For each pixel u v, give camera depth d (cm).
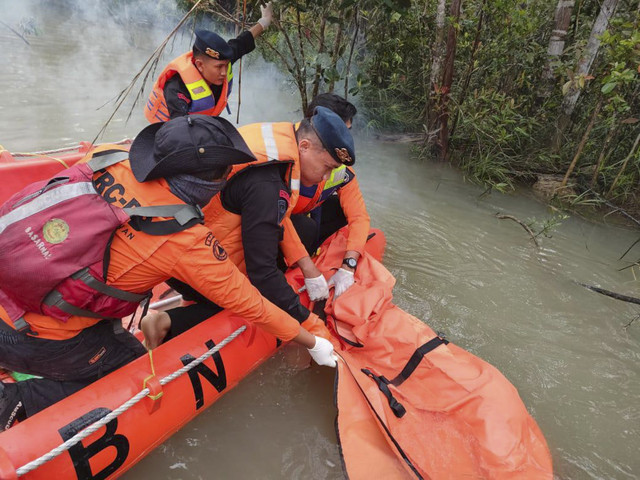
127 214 138
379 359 214
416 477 171
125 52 855
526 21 468
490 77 536
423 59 598
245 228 183
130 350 179
